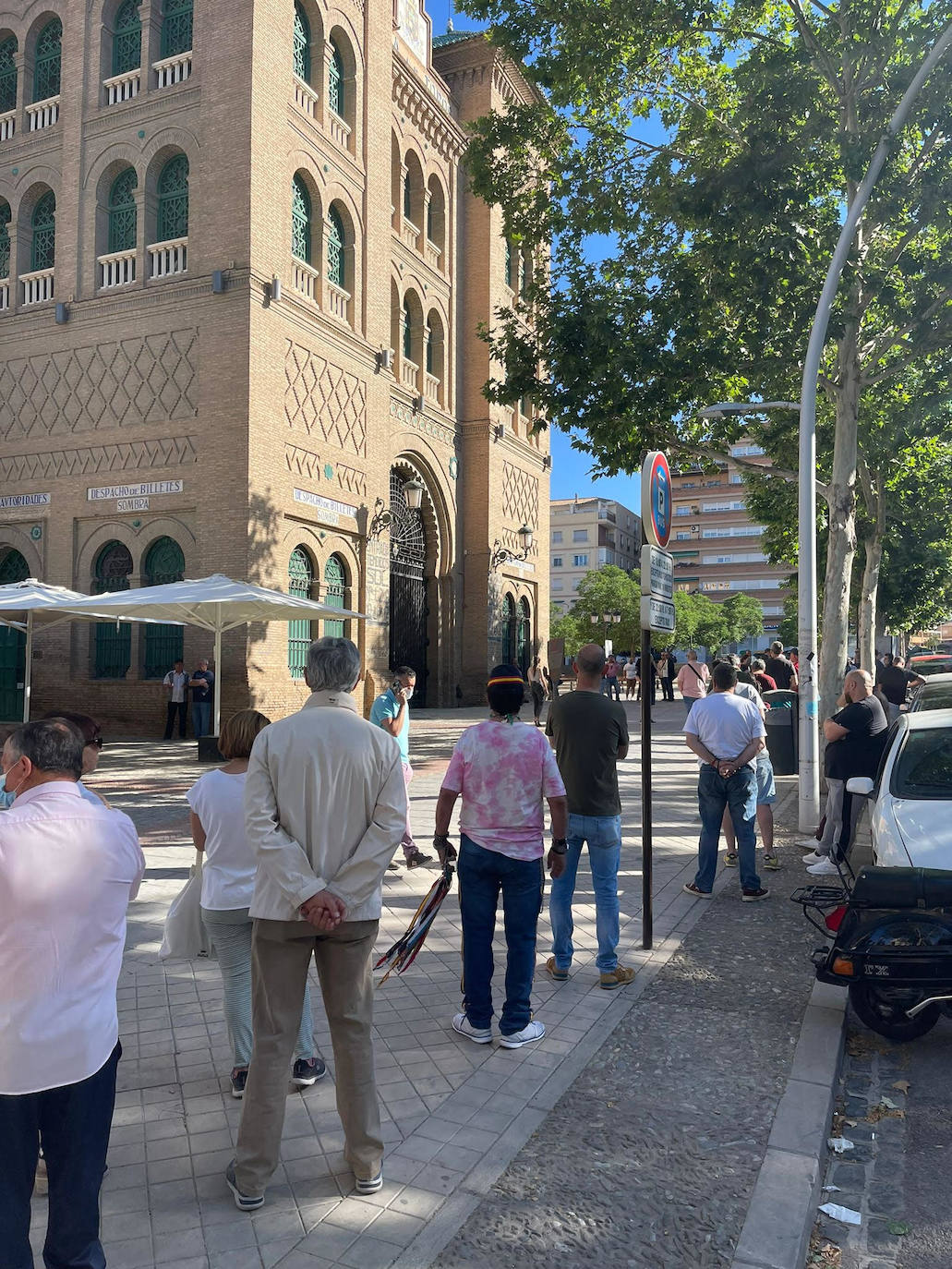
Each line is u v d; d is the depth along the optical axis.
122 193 19.23
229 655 17.12
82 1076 2.36
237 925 3.85
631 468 14.30
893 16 11.41
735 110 12.82
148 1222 2.97
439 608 26.95
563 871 4.60
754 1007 4.95
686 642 68.81
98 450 18.61
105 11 19.28
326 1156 3.40
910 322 11.79
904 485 22.30
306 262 19.31
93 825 2.45
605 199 13.23
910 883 4.62
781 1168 3.35
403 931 6.30
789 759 12.56
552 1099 3.85
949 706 7.99
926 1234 3.19
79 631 18.84
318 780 3.11
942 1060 4.64
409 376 25.23
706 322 13.15
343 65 21.00
